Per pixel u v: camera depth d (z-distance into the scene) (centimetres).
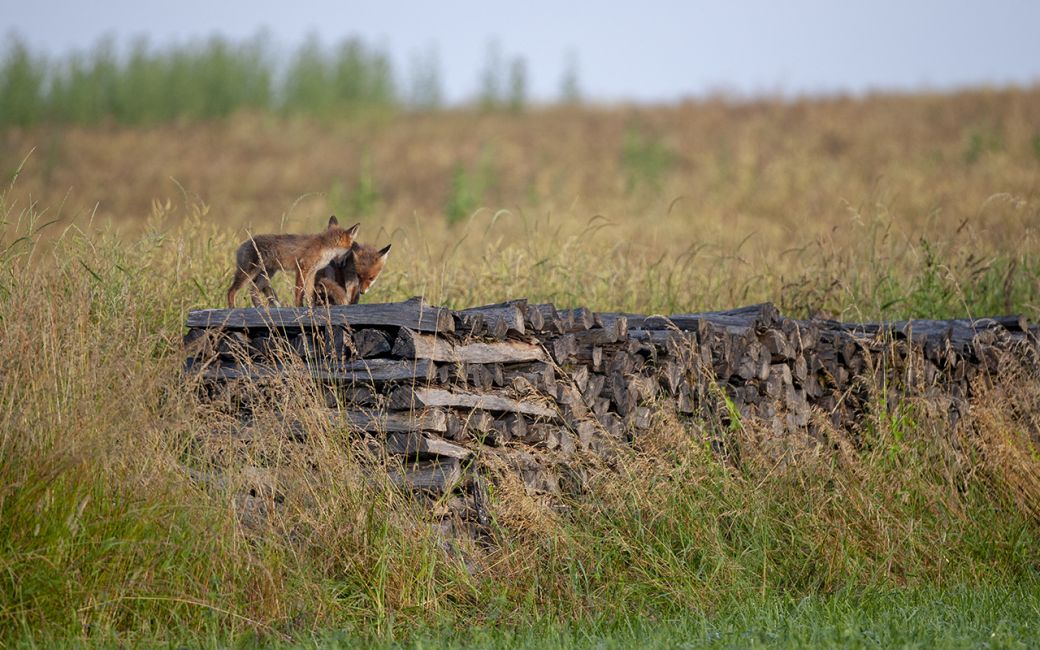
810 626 1958
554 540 2145
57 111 16212
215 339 2355
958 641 1870
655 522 2286
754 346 2723
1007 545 2458
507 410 2288
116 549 1881
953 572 2350
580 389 2430
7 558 1798
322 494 2089
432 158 12838
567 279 3888
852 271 4194
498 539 2155
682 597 2098
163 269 3228
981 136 10619
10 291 2464
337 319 2297
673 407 2486
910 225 6291
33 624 1773
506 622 1977
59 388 2078
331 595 1966
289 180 11769
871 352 3003
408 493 2150
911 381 2928
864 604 2122
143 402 2055
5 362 2069
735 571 2175
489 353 2281
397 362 2197
